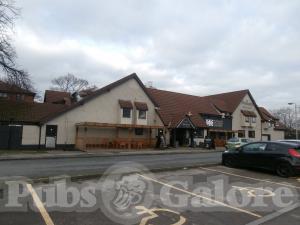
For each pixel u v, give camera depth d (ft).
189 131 135.33
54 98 151.43
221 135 157.38
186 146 132.26
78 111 106.73
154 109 125.49
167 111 132.46
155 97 138.41
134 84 120.98
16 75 96.22
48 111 108.58
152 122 124.47
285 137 216.74
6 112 100.63
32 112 104.99
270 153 48.11
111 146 109.09
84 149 101.24
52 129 102.22
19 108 104.83
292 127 288.10
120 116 114.83
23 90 104.88
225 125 160.97
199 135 140.46
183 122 126.52
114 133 114.11
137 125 113.80
